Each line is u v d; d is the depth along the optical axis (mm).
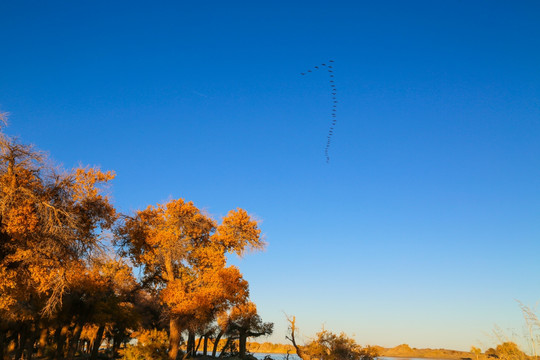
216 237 45906
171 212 43812
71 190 24938
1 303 22719
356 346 51281
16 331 36844
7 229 21547
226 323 60438
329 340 51469
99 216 26109
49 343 50688
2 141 21891
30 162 23094
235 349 66125
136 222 41969
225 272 42812
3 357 34156
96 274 36500
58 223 23375
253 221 47000
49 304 25141
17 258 22453
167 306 43031
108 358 52500
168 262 42781
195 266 44281
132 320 43000
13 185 21984
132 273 43250
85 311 38094
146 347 39625
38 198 22734
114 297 41562
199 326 45312
